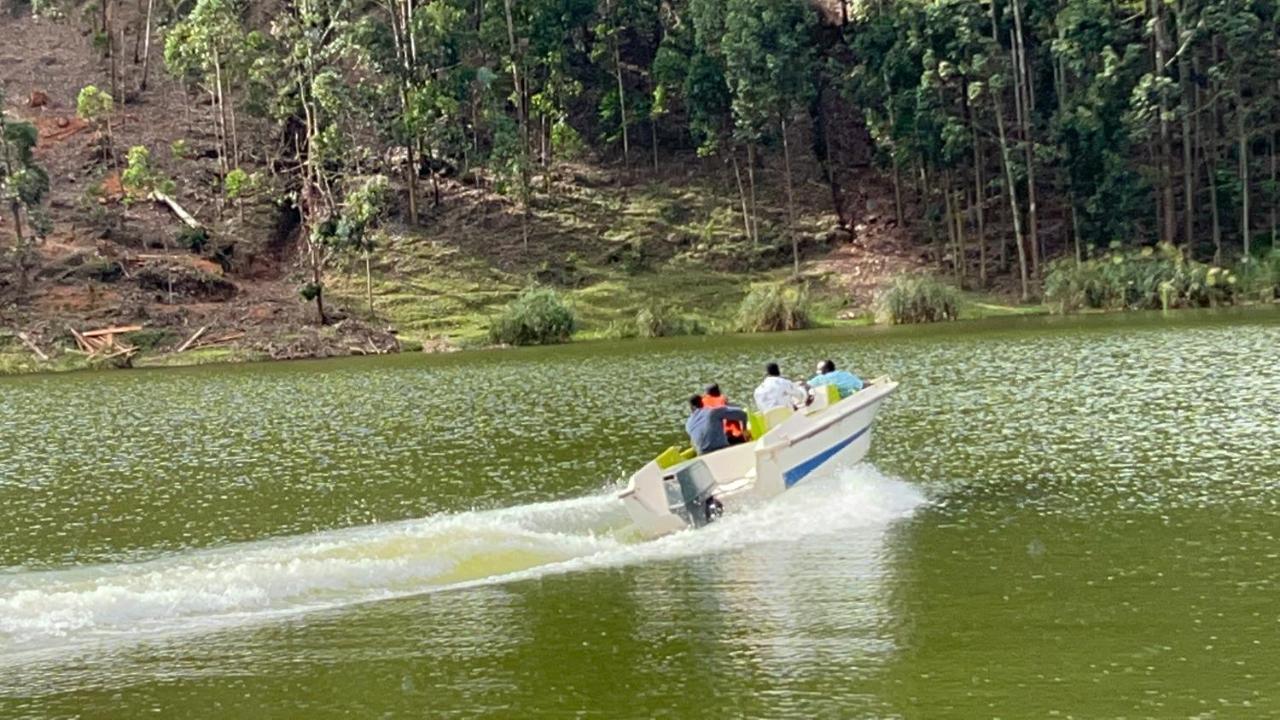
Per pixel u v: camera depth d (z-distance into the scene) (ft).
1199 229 258.37
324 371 170.40
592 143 301.63
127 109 298.76
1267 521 52.54
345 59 293.43
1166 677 34.50
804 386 71.41
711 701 34.14
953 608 41.65
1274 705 32.27
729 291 249.34
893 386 71.31
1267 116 252.62
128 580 49.93
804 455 62.54
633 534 55.21
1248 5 235.40
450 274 252.01
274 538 58.03
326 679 37.63
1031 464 68.59
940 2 240.73
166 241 247.29
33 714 35.76
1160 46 241.76
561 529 56.65
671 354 166.61
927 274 251.80
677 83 276.21
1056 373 113.39
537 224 269.44
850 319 230.48
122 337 210.79
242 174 245.24
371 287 239.50
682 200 281.13
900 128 250.57
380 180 243.40
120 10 341.41
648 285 252.01
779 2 253.03
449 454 83.41
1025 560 47.78
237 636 42.32
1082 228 255.50
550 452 82.12
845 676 35.60
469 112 294.25
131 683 38.01
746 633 39.96
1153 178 247.70
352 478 75.25
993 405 93.45
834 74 278.05
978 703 33.14
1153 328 164.45
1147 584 43.68
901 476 66.69
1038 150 245.86
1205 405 87.30
